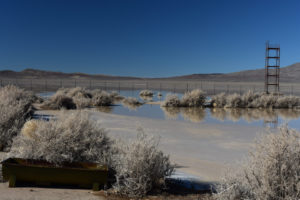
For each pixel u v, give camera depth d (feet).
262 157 17.98
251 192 17.65
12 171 21.40
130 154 21.65
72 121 25.49
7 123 32.48
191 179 25.57
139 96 164.96
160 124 58.54
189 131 51.49
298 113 89.51
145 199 20.71
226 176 19.76
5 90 57.26
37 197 19.60
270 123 65.98
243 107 108.27
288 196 16.47
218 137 46.73
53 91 187.93
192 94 109.91
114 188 21.52
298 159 17.34
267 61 151.64
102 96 106.83
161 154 22.95
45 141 23.72
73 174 21.61
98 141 25.59
